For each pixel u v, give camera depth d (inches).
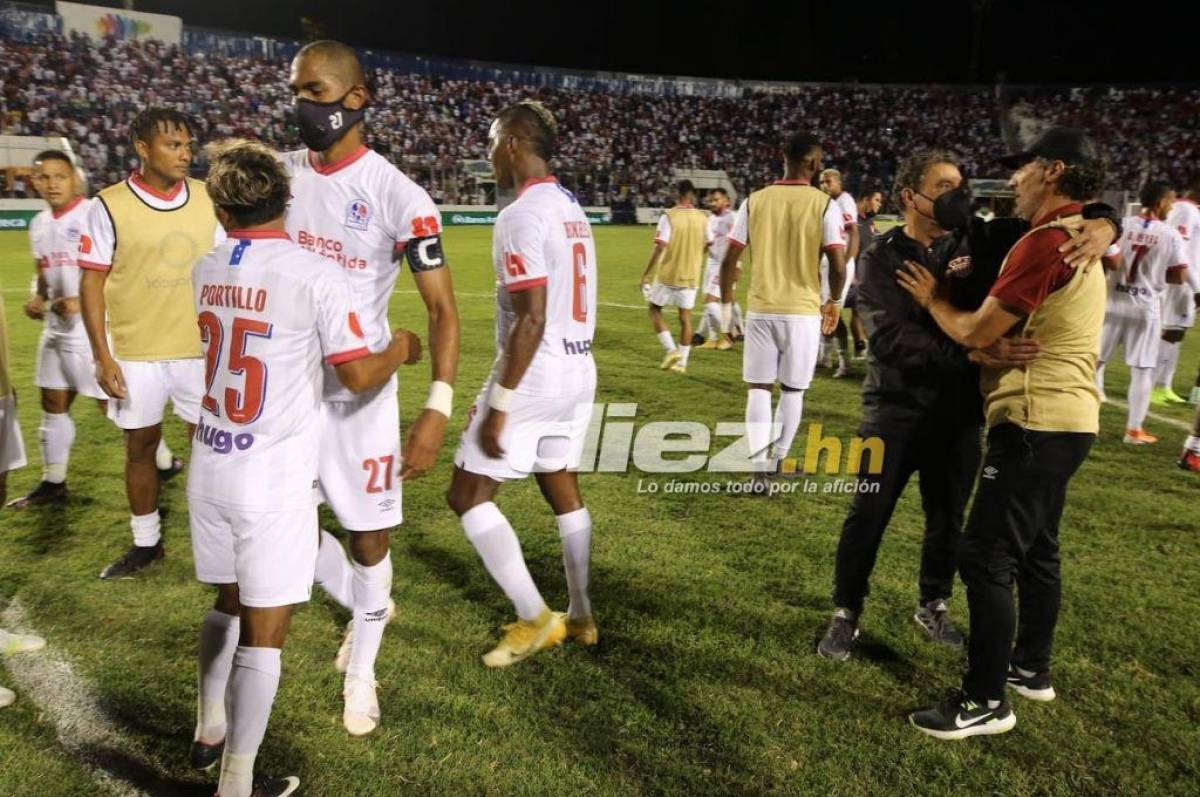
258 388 87.0
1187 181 1259.8
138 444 144.4
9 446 125.7
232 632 97.7
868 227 318.7
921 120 1567.4
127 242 137.3
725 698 113.4
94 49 1113.4
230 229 89.4
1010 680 115.8
